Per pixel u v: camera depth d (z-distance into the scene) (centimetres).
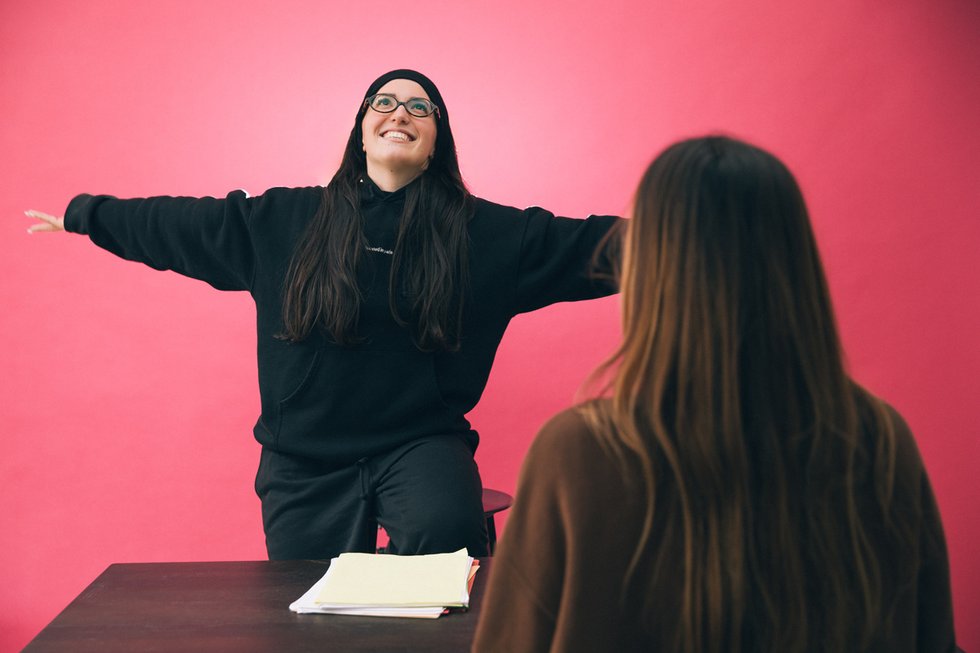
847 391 75
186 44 300
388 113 221
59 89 296
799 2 304
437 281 215
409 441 219
